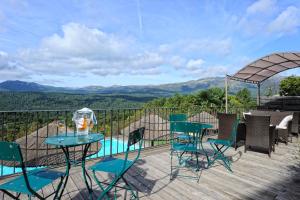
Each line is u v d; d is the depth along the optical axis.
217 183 3.49
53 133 5.64
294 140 7.11
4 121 3.64
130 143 2.50
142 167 4.23
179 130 3.48
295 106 10.52
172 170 4.07
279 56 7.17
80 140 2.74
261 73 9.58
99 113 4.79
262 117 5.05
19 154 1.84
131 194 3.08
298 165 4.41
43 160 5.09
